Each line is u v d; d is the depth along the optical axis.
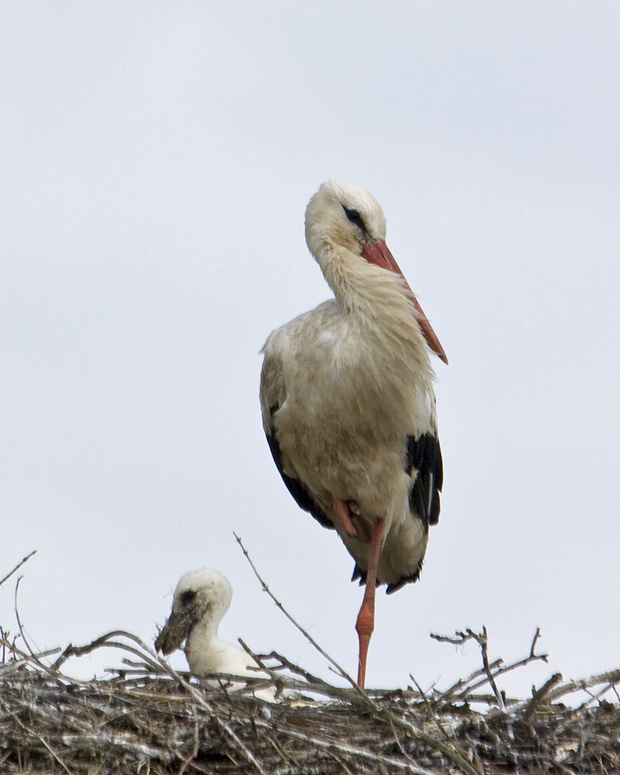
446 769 11.12
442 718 11.66
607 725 11.66
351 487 15.09
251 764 10.95
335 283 14.69
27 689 11.34
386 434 14.66
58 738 10.89
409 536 15.73
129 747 10.91
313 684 11.83
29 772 10.76
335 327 14.55
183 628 15.11
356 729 11.41
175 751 10.98
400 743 11.11
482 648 11.57
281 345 14.91
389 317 14.38
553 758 11.33
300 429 14.83
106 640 12.19
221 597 15.23
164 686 12.09
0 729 10.93
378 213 15.31
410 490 15.30
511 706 11.78
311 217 15.34
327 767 10.98
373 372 14.32
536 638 11.89
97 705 11.38
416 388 14.60
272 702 12.09
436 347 14.78
